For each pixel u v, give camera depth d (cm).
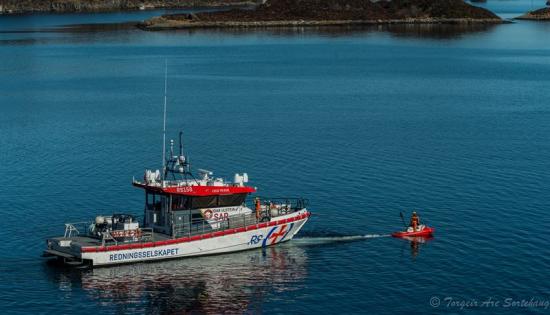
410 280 4878
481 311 4456
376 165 7700
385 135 9306
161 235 5162
